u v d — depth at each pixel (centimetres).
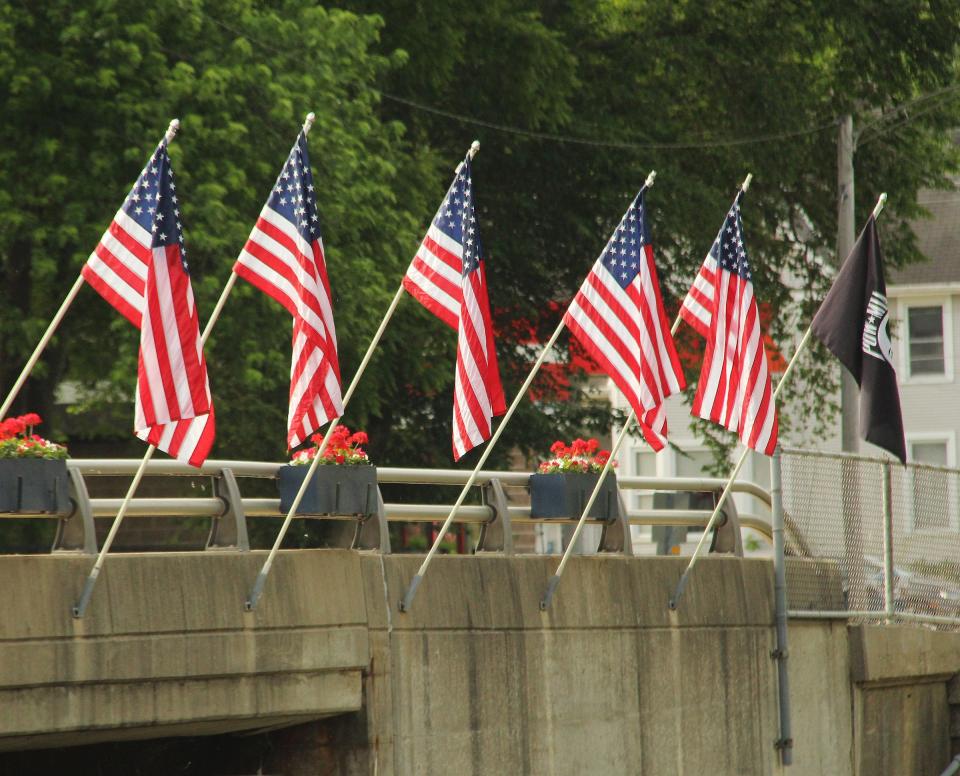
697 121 11494
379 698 4269
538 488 4891
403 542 10019
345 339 7862
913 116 11750
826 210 11812
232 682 3950
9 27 7038
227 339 7331
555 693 4712
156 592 3791
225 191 7112
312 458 4216
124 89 7175
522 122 10450
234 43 7394
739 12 11244
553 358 11031
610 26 11356
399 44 9369
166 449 3666
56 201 7231
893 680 5953
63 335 7669
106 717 3691
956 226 16412
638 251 4600
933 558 6328
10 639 3500
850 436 10238
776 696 5478
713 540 5519
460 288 4334
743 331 4966
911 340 16138
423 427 10075
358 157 7794
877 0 11206
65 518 3722
